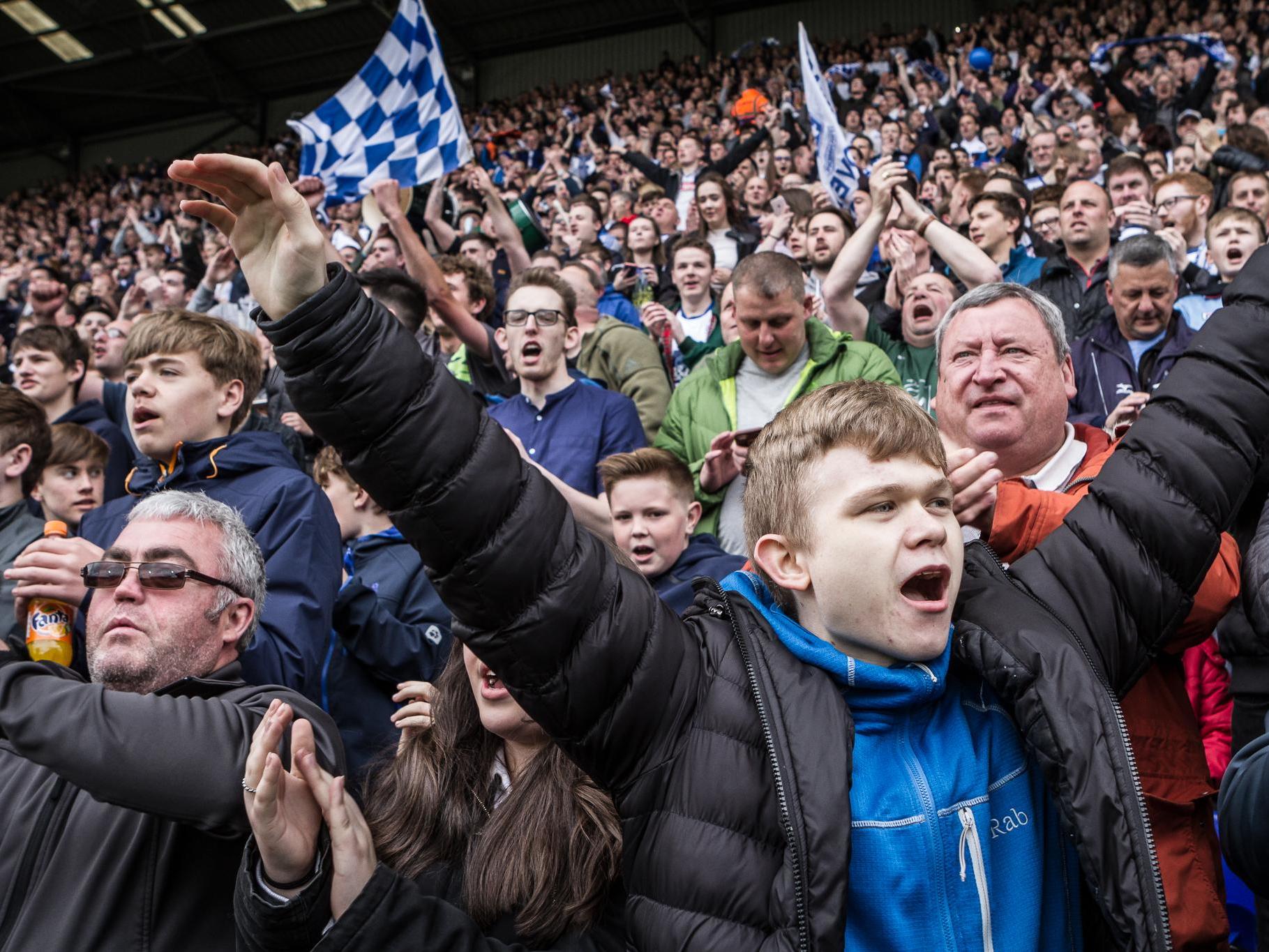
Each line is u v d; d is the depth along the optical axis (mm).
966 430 2172
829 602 1331
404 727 1958
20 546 3146
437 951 1414
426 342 4703
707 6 20328
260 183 1237
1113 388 3791
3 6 21438
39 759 1705
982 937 1255
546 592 1291
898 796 1286
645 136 14453
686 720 1318
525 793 1689
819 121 5746
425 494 1271
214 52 22625
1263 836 1301
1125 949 1186
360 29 21703
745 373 3689
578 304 4613
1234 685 2502
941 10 18750
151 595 2059
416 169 5609
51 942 1771
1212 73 10336
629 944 1302
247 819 1679
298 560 2520
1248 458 1487
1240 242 4484
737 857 1243
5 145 25641
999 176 6426
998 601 1401
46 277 6492
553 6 20781
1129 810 1212
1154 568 1453
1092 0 14750
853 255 3967
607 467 2967
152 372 2770
